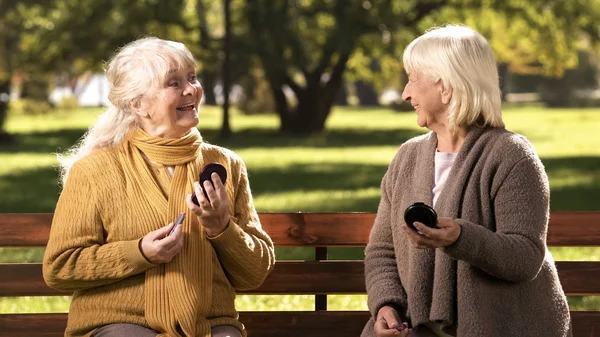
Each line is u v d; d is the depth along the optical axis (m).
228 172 4.16
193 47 34.72
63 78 62.81
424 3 35.34
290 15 35.00
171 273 3.88
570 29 34.69
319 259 4.60
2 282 4.41
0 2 34.78
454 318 3.79
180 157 4.04
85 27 33.22
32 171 21.77
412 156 4.02
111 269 3.83
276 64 34.59
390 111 60.53
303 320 4.52
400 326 3.86
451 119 3.86
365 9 34.38
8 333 4.43
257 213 4.43
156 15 33.19
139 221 3.93
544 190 3.78
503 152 3.79
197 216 3.85
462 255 3.59
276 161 24.09
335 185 18.19
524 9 34.94
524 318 3.76
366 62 42.62
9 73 33.44
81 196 3.95
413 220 3.55
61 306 7.54
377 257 4.11
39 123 45.03
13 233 4.41
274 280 4.53
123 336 3.82
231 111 55.78
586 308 7.44
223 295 4.04
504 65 65.44
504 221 3.73
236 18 36.25
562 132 35.41
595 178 18.78
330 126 41.38
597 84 71.56
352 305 7.11
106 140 4.10
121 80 4.05
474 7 35.34
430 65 3.87
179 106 4.04
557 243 4.50
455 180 3.83
